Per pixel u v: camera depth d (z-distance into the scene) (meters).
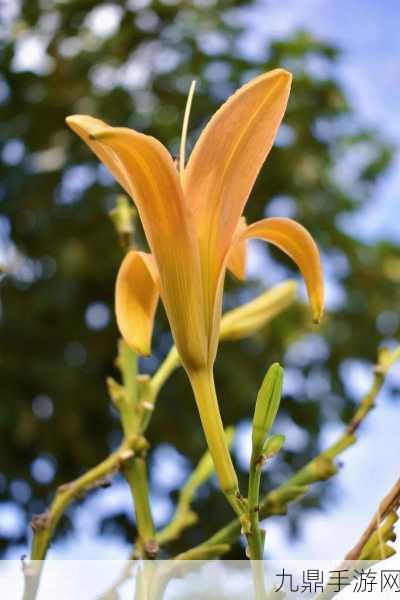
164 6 7.29
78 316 6.85
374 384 1.23
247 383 6.65
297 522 6.60
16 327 6.74
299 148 7.78
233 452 6.55
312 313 1.02
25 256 6.95
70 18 7.28
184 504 1.37
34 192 6.89
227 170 0.94
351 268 8.12
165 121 6.89
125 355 1.27
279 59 7.63
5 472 6.61
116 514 6.12
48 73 7.18
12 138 7.00
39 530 1.09
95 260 6.70
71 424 6.66
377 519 0.93
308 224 7.55
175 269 0.93
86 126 0.96
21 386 6.60
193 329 0.94
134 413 1.22
